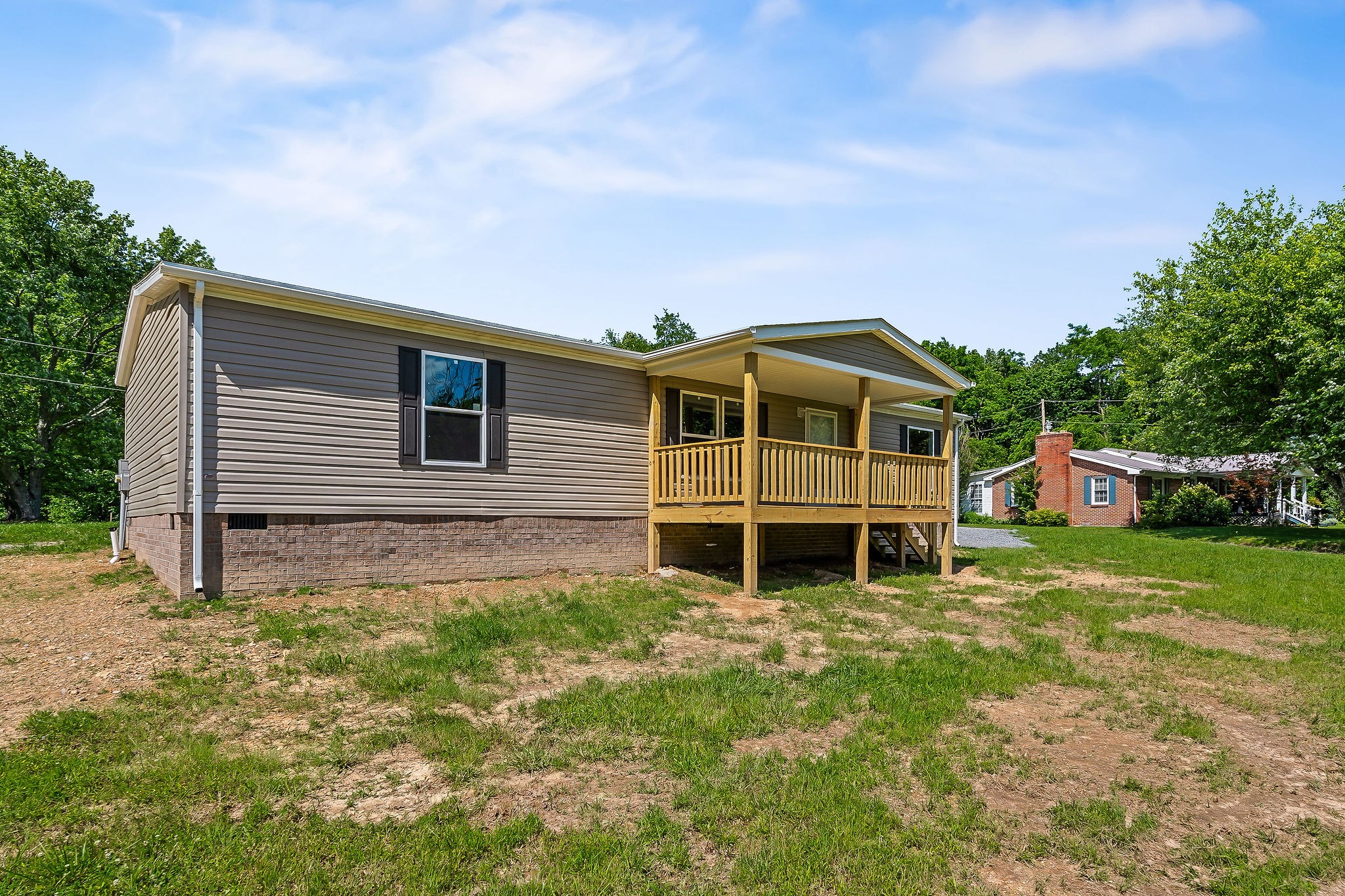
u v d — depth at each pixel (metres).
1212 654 6.98
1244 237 23.86
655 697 5.23
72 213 27.91
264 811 3.48
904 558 14.01
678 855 3.16
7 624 7.18
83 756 4.04
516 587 9.44
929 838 3.39
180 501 7.79
